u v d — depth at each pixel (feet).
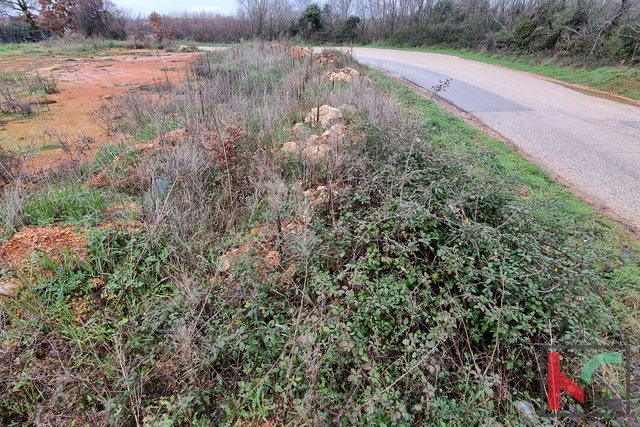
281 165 13.97
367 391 6.27
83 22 78.43
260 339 7.31
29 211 9.87
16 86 28.17
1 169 12.75
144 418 5.99
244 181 12.28
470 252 7.80
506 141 20.86
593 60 41.50
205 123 16.14
